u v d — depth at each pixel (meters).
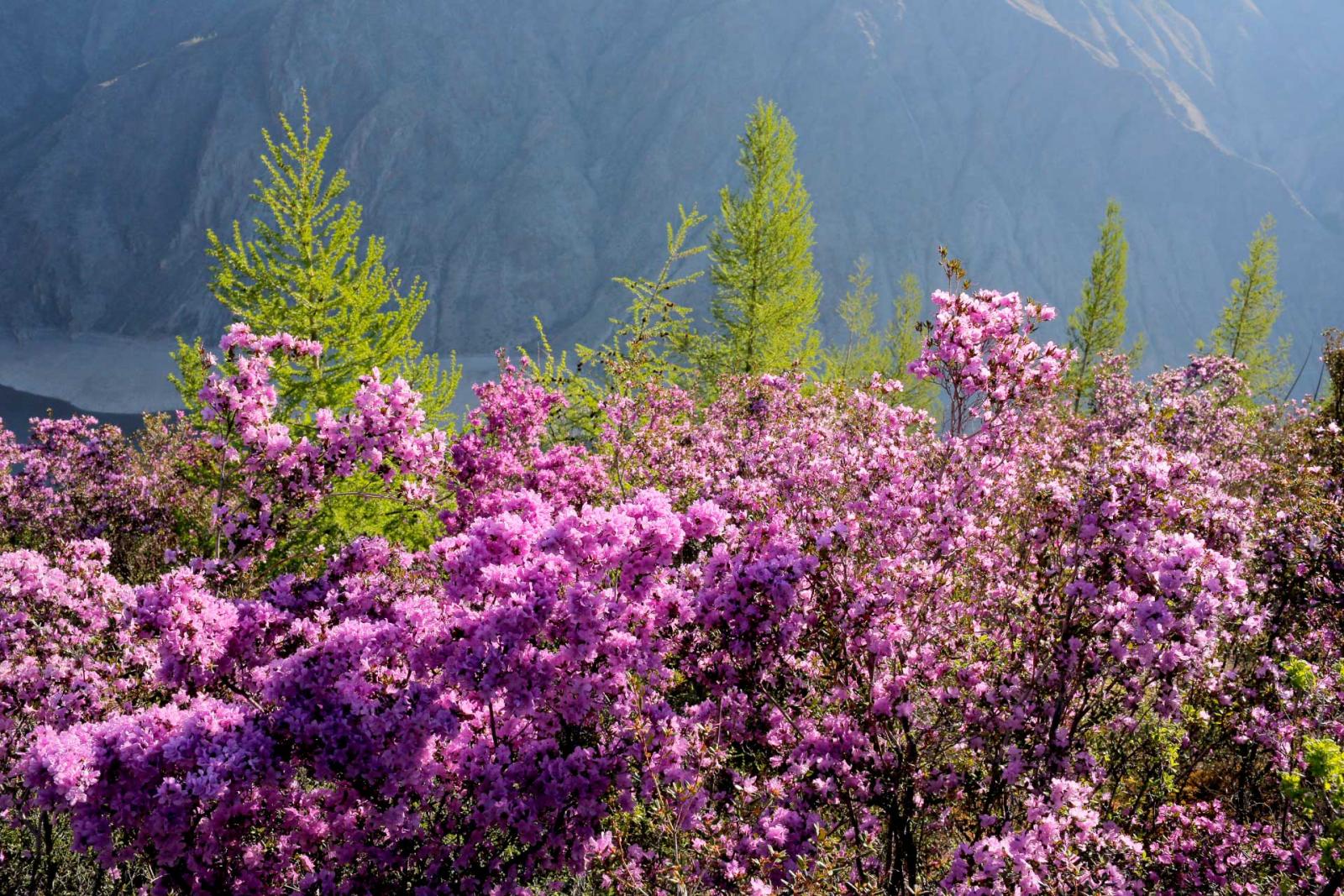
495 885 4.01
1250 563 6.17
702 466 9.91
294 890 3.96
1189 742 5.36
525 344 109.12
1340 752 3.74
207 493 11.62
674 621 4.35
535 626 3.83
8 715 4.45
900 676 4.53
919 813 4.42
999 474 6.00
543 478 8.50
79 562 5.05
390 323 12.17
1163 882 4.50
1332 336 11.14
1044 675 4.49
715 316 23.39
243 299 11.46
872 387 7.09
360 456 6.27
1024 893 3.26
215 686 4.31
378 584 4.98
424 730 3.77
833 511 5.82
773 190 22.69
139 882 4.53
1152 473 4.34
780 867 3.84
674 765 3.91
